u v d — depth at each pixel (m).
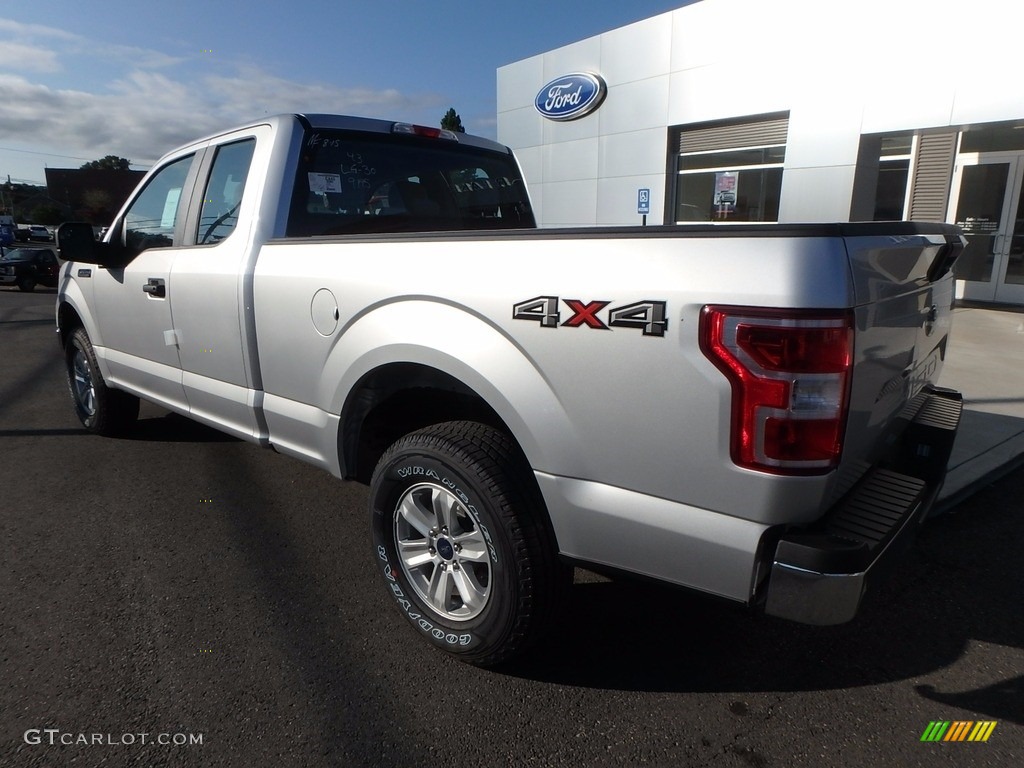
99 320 4.66
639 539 2.07
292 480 4.49
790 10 11.14
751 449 1.83
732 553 1.92
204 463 4.78
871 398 2.09
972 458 4.66
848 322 1.79
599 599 3.11
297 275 2.99
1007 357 7.65
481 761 2.18
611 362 2.02
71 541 3.62
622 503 2.08
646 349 1.95
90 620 2.91
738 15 11.80
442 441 2.44
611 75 14.08
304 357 3.02
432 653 2.72
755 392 1.80
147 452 5.00
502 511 2.29
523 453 2.36
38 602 3.04
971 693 2.49
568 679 2.57
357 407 2.90
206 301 3.51
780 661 2.68
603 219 14.88
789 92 11.34
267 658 2.68
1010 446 4.87
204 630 2.86
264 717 2.36
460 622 2.56
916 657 2.70
